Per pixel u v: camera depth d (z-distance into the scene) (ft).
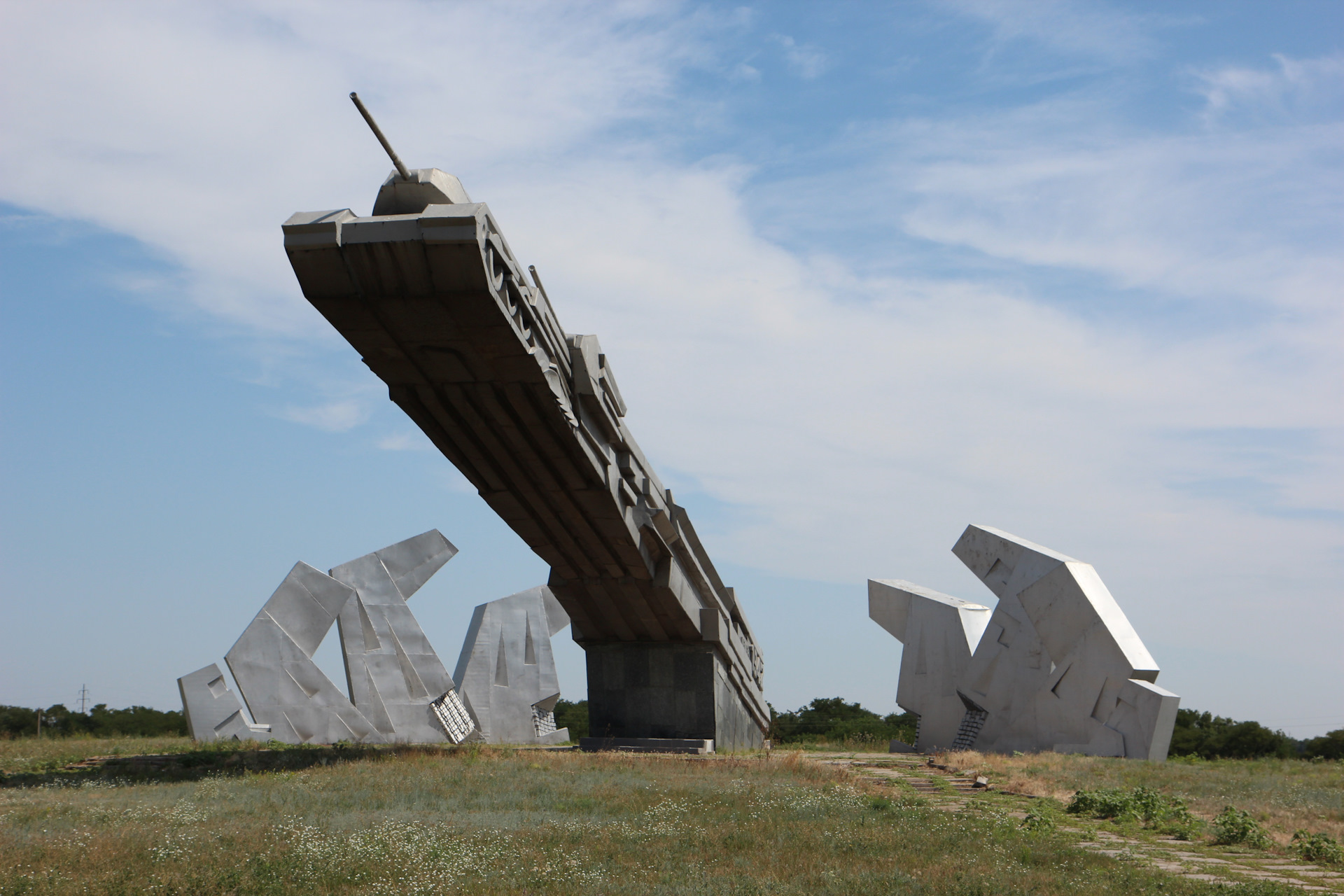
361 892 33.37
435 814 48.85
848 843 41.55
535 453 81.76
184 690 108.78
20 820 47.01
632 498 91.56
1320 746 170.09
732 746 110.01
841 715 213.66
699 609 103.30
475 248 61.52
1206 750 175.73
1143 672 101.91
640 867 36.76
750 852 39.75
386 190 64.64
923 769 83.56
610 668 106.52
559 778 64.75
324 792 56.59
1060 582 108.78
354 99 58.29
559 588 100.01
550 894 32.60
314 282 65.00
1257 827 46.80
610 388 83.30
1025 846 41.78
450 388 74.90
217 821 46.60
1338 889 36.17
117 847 39.50
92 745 106.42
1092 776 74.74
